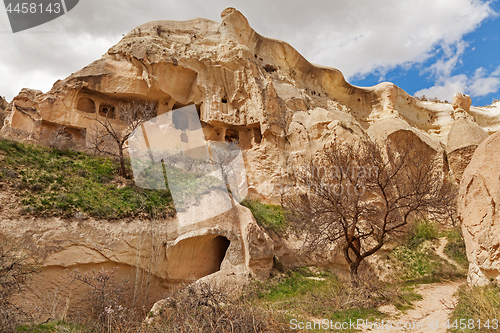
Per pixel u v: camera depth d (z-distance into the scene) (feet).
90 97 84.99
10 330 20.24
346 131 80.18
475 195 30.32
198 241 48.06
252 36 104.73
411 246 67.56
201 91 91.40
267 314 27.17
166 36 95.14
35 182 45.55
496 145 28.86
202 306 27.66
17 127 74.49
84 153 63.46
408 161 55.77
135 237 43.93
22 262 33.30
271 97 90.68
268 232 61.00
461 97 122.11
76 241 39.91
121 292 38.91
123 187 52.47
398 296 37.73
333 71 116.88
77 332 24.76
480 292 26.71
